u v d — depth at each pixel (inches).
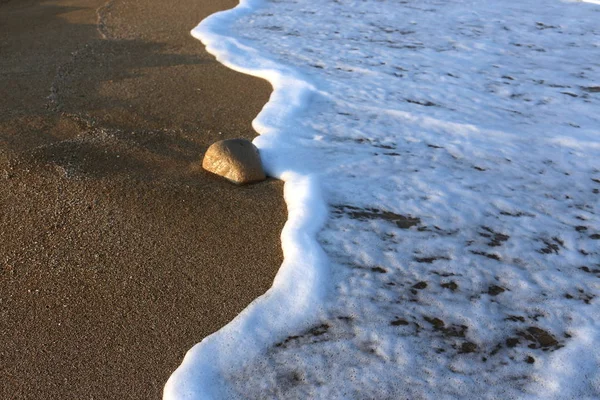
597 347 106.6
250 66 231.9
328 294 116.2
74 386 94.8
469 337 108.8
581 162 169.5
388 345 106.0
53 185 143.6
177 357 100.8
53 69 223.8
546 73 234.1
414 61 243.1
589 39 274.2
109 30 277.1
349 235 134.0
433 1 334.0
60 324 106.4
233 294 114.7
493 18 304.0
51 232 129.5
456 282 122.2
